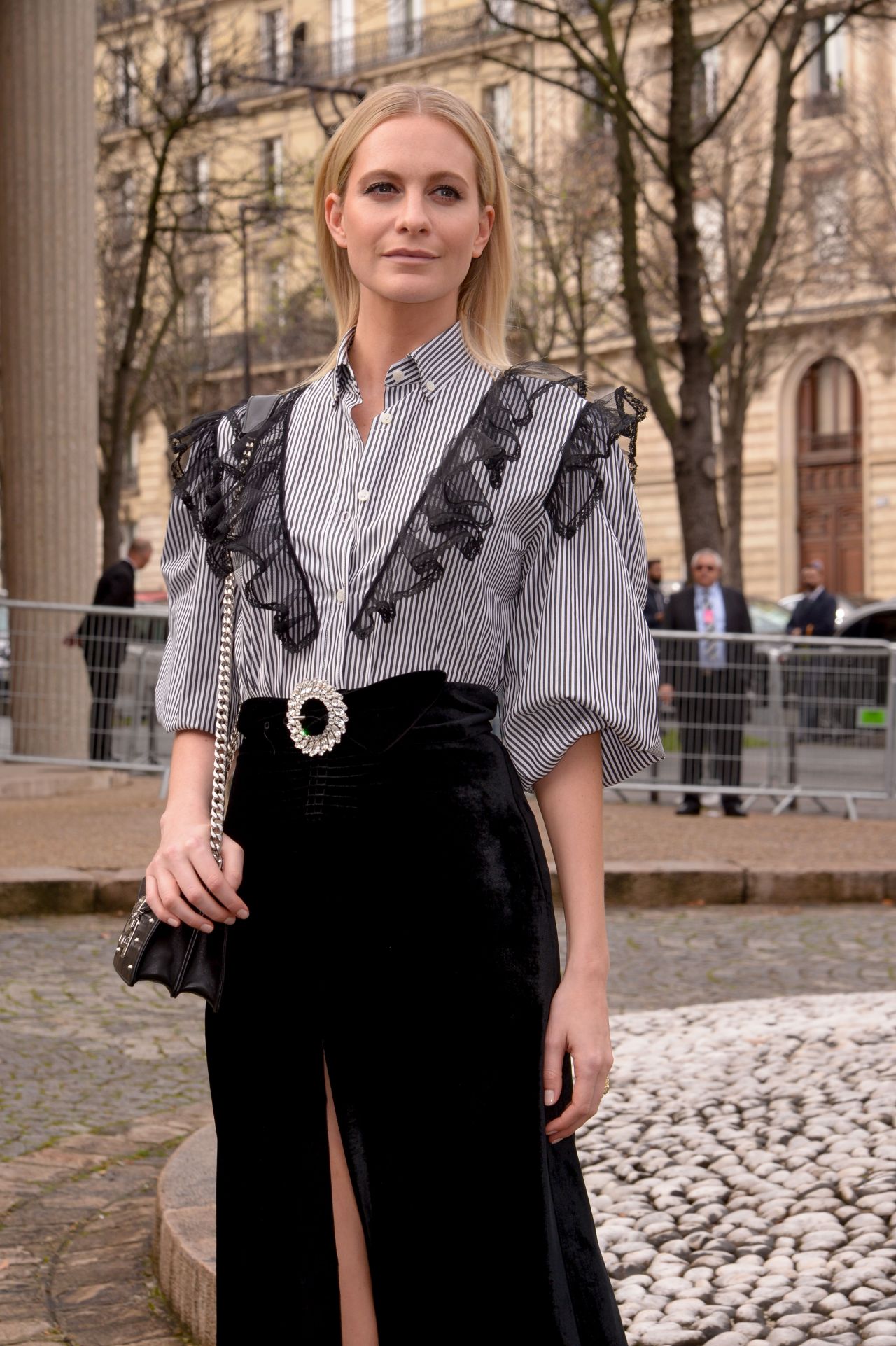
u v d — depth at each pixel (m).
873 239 27.31
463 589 1.79
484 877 1.73
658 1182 3.34
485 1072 1.71
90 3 12.81
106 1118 4.55
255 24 27.69
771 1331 2.63
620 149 14.19
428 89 1.92
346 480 1.86
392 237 1.87
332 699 1.77
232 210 28.05
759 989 6.36
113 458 22.42
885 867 8.52
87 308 12.86
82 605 12.27
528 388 1.89
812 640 11.32
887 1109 3.58
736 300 14.98
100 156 23.08
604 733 1.87
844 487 36.28
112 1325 3.09
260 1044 1.76
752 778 11.36
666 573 36.88
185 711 1.88
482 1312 1.69
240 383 33.72
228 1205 1.78
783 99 14.90
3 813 10.38
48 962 6.57
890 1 15.09
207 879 1.73
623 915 8.05
